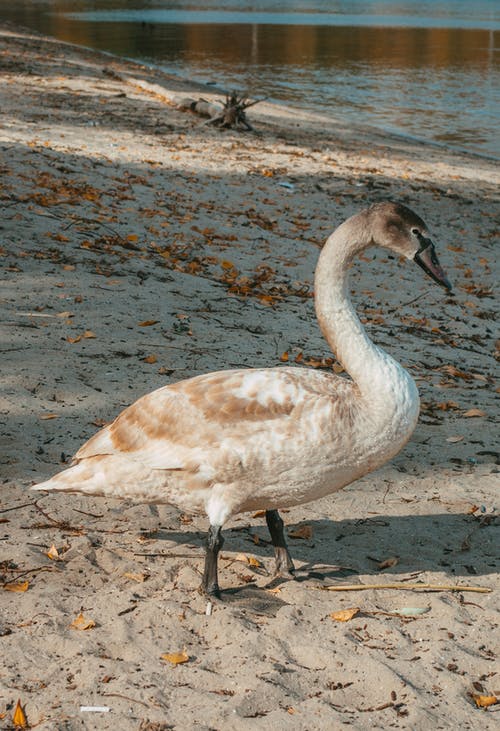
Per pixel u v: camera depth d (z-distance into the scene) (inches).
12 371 358.9
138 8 3710.6
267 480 221.0
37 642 206.5
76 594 229.3
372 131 1204.5
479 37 2787.9
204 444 219.9
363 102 1466.5
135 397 348.2
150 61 1834.4
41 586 231.8
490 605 236.2
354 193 802.2
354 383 230.5
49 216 581.6
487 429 362.3
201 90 1412.4
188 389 227.6
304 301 522.3
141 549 256.1
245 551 262.8
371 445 223.1
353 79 1723.7
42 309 428.8
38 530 260.5
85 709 183.9
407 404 225.6
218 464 219.6
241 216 689.6
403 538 274.4
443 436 354.0
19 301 434.6
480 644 218.1
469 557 264.5
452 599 238.8
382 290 579.5
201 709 185.8
